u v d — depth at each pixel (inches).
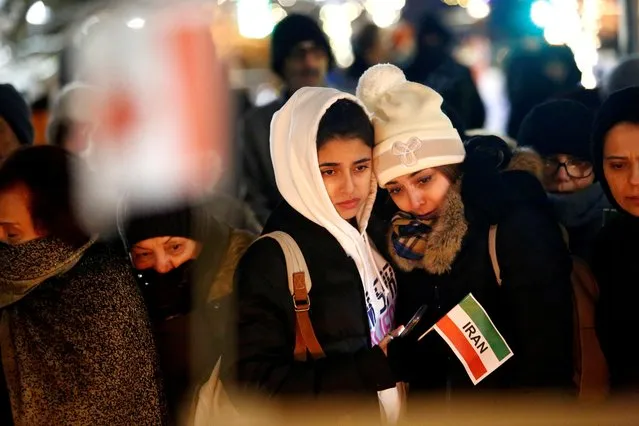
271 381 140.4
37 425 144.9
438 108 149.9
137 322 148.9
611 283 155.6
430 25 357.4
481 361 147.1
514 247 145.4
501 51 474.9
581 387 156.7
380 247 155.1
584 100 252.1
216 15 274.8
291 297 143.6
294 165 144.0
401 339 152.3
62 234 147.4
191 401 152.6
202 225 156.9
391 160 146.6
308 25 262.7
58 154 151.9
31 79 395.9
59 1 395.5
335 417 140.0
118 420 145.6
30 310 146.6
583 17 349.4
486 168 149.6
